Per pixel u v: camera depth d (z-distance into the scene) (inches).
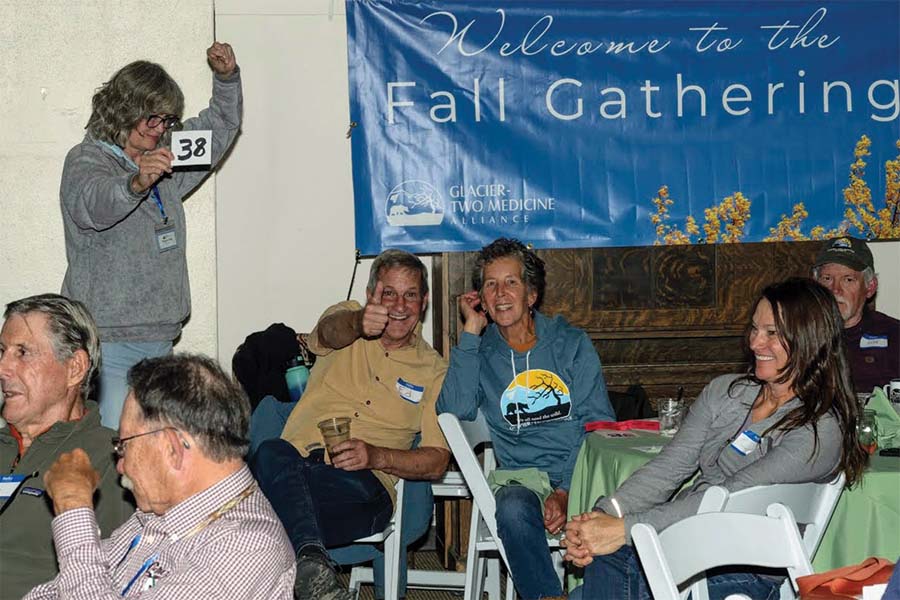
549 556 129.0
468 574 142.9
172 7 170.9
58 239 171.6
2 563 96.0
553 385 143.9
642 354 191.5
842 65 187.6
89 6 169.8
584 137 186.4
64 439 99.0
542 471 140.6
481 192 186.2
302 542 116.9
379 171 185.3
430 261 193.6
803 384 103.7
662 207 187.8
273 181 191.3
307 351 164.6
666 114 186.9
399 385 146.9
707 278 190.5
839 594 73.0
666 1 185.8
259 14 190.1
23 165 170.4
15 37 169.3
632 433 136.9
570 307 189.3
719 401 112.7
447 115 185.2
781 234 188.9
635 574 106.0
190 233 174.4
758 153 187.9
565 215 187.0
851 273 167.2
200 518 72.4
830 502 100.4
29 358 98.6
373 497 135.9
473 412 144.1
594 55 185.9
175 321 149.8
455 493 156.2
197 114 171.9
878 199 189.0
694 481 117.8
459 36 184.4
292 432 146.8
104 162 143.3
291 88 191.0
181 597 69.1
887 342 168.6
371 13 183.6
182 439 72.2
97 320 144.8
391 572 140.0
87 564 74.2
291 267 192.2
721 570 110.1
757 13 186.4
